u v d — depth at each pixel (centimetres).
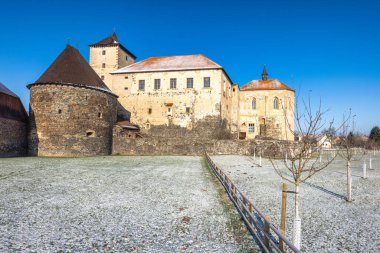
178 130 5175
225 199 1452
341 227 1049
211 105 5100
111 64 5981
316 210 1292
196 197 1487
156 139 4297
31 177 1956
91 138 3900
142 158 3656
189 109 5169
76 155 3756
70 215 1128
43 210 1184
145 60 5947
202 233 966
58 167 2528
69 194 1485
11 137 3469
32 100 3778
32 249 801
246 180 2100
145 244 864
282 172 2589
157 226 1028
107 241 879
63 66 3897
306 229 1027
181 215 1164
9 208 1195
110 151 4228
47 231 947
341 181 2145
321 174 2558
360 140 6444
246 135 6275
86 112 3862
